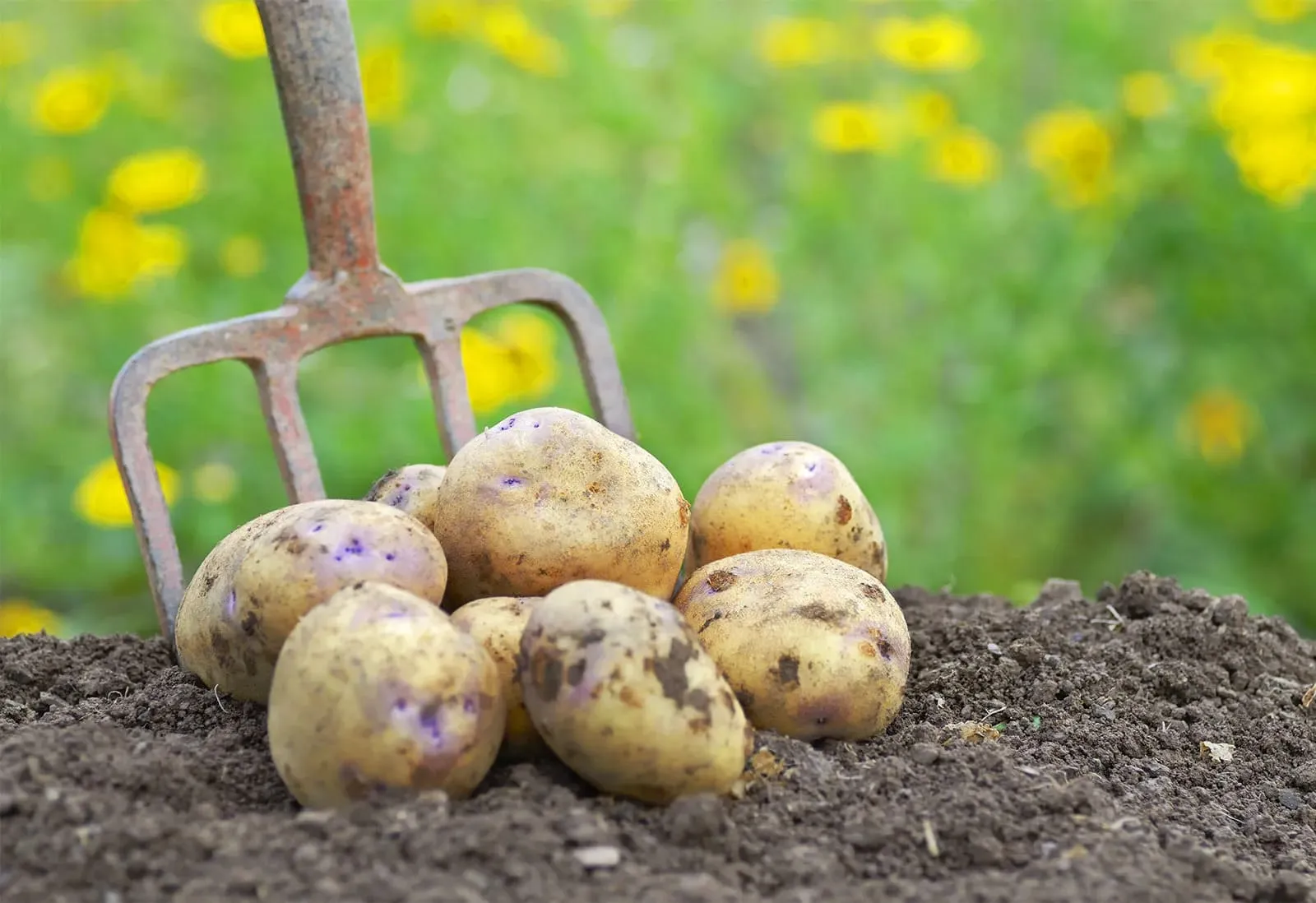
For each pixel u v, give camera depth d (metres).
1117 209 1.54
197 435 1.45
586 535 0.90
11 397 1.55
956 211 1.58
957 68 1.69
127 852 0.81
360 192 1.07
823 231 1.68
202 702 0.93
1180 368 1.53
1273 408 1.53
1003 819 0.86
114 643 1.03
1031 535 1.54
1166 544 1.53
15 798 0.83
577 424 0.92
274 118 1.56
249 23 1.49
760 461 1.00
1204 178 1.53
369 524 0.88
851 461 1.48
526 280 1.11
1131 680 1.01
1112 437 1.54
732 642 0.91
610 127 1.66
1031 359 1.50
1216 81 1.54
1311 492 1.52
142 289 1.50
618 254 1.55
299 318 1.06
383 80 1.51
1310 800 0.93
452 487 0.92
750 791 0.87
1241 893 0.85
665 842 0.84
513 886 0.80
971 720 0.97
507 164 1.58
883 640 0.92
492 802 0.84
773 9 1.88
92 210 1.55
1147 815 0.89
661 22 1.88
